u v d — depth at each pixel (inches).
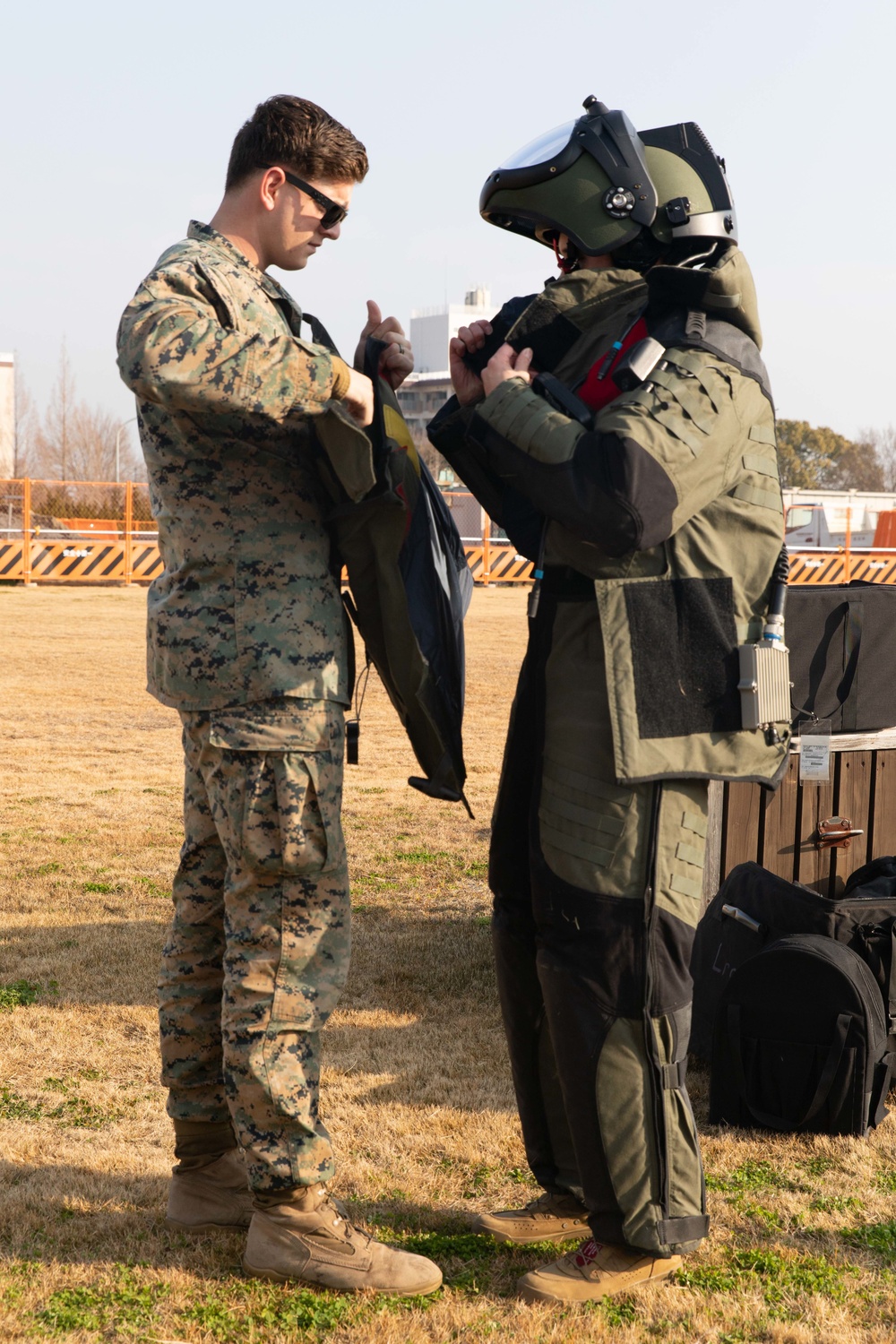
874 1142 121.5
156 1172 112.6
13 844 233.8
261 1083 89.4
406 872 221.5
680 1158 90.6
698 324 89.1
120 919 189.2
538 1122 100.9
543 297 93.8
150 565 856.3
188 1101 100.7
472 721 371.9
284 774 88.9
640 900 88.3
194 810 96.5
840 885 156.6
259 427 87.8
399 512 89.2
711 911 143.0
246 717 88.7
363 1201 107.2
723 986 138.3
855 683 150.0
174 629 90.0
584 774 89.5
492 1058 141.0
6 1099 127.3
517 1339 86.4
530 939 99.0
